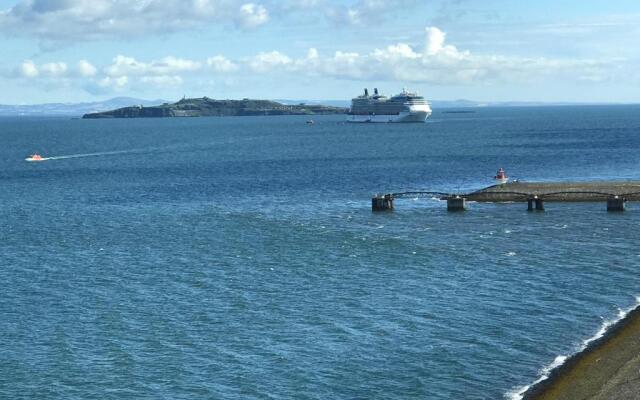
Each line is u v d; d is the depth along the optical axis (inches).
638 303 2938.0
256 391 2235.5
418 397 2172.7
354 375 2325.3
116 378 2345.0
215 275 3523.6
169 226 4901.6
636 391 2073.1
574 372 2257.6
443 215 5108.3
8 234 4717.0
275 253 3964.1
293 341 2608.3
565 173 7539.4
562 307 2903.5
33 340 2669.8
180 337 2672.2
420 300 3038.9
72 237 4581.7
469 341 2566.4
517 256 3777.1
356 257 3831.2
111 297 3184.1
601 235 4264.3
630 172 7440.9
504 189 5871.1
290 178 7667.3
